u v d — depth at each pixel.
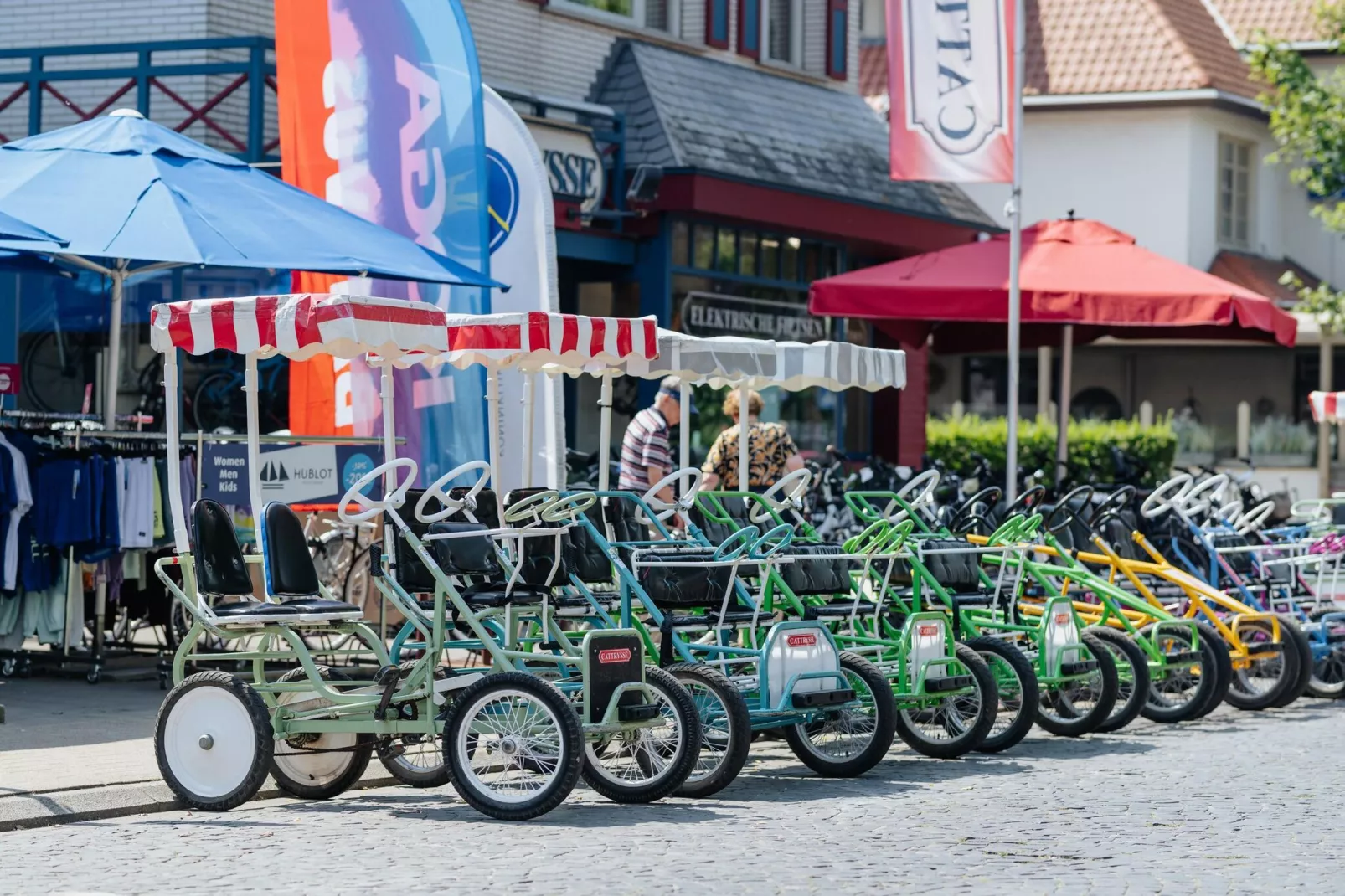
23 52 21.47
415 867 9.09
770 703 11.67
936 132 18.98
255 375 11.84
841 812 10.76
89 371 22.09
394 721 10.79
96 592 15.45
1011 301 19.20
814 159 27.67
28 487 14.77
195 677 10.79
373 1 16.53
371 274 14.52
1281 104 36.00
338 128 16.66
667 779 10.91
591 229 24.52
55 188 14.48
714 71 27.94
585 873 8.93
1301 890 8.76
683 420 14.48
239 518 15.66
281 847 9.64
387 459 11.93
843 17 31.11
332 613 10.87
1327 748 13.61
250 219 14.61
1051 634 13.90
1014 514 15.00
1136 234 42.03
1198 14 43.97
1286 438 44.31
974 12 18.84
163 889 8.55
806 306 28.31
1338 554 17.20
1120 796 11.38
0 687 15.25
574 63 26.19
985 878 8.94
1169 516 17.23
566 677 11.22
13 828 10.17
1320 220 44.78
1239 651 15.55
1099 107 41.94
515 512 11.87
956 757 13.08
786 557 12.20
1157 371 46.28
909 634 12.72
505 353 12.70
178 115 22.64
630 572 11.73
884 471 22.39
